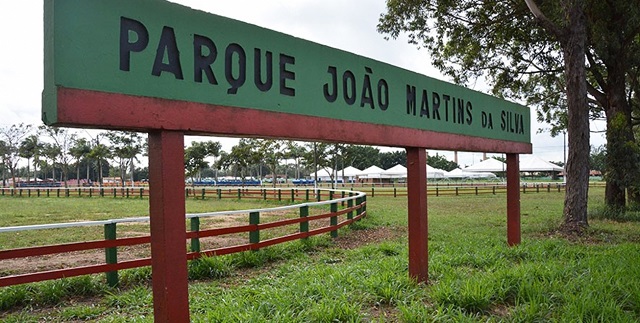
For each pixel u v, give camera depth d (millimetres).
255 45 3133
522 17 14367
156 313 2619
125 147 48969
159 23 2623
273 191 25281
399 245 8117
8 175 81250
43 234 11477
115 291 5680
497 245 7262
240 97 3008
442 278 4992
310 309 4012
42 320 4746
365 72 4152
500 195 27922
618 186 14344
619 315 3605
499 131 6512
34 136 56594
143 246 9281
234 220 15008
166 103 2609
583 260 5895
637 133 23781
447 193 29469
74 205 22266
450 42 15906
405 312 3779
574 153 10352
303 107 3480
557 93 17688
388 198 25781
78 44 2287
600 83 14547
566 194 10453
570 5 10484
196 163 44281
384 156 92938
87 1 2328
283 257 7703
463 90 5668
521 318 3676
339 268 5879
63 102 2217
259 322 3695
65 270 5395
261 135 3156
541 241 7953
